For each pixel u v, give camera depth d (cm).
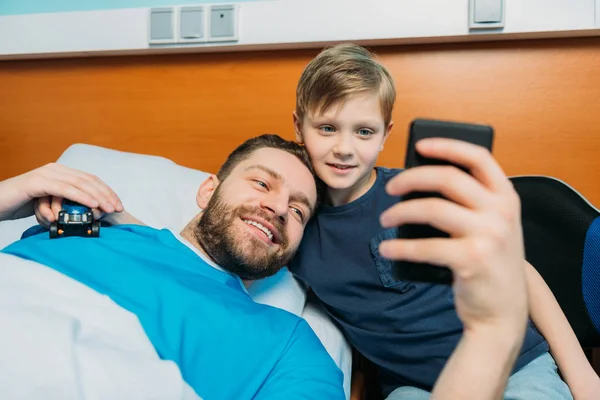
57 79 142
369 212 93
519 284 30
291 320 74
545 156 118
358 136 86
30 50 136
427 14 115
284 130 129
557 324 84
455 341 87
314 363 69
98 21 131
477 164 28
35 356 52
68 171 83
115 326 60
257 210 82
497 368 31
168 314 65
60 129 143
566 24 109
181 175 124
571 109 116
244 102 131
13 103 145
